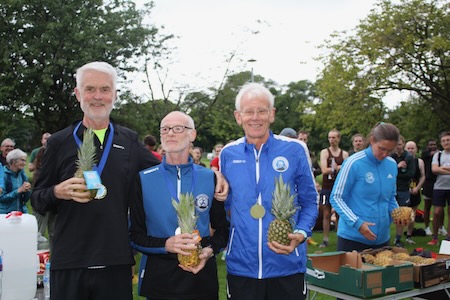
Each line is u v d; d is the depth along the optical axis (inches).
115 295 125.3
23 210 287.7
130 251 128.0
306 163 136.9
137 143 140.6
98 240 123.0
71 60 828.6
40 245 204.8
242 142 138.4
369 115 935.7
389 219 182.4
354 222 169.9
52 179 128.3
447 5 853.8
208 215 133.3
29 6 853.2
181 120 131.5
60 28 837.8
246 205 130.9
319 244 372.8
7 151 396.2
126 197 130.9
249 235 128.7
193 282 128.0
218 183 131.4
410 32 878.4
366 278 149.2
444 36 853.8
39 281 154.9
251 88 135.1
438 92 926.4
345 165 178.1
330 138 366.3
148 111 975.6
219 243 132.9
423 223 470.9
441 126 1000.9
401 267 157.3
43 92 848.3
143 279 131.4
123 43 914.1
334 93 938.1
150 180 131.1
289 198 123.3
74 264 121.3
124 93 957.2
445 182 362.0
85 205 123.6
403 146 373.4
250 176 132.5
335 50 943.0
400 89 928.9
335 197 178.9
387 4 901.2
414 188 394.6
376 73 900.0
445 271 166.2
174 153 130.6
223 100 964.6
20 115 855.1
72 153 127.6
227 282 135.5
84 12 853.8
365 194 174.9
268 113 132.1
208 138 1958.7
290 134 344.2
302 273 134.8
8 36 855.1
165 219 129.0
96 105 128.4
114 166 129.0
